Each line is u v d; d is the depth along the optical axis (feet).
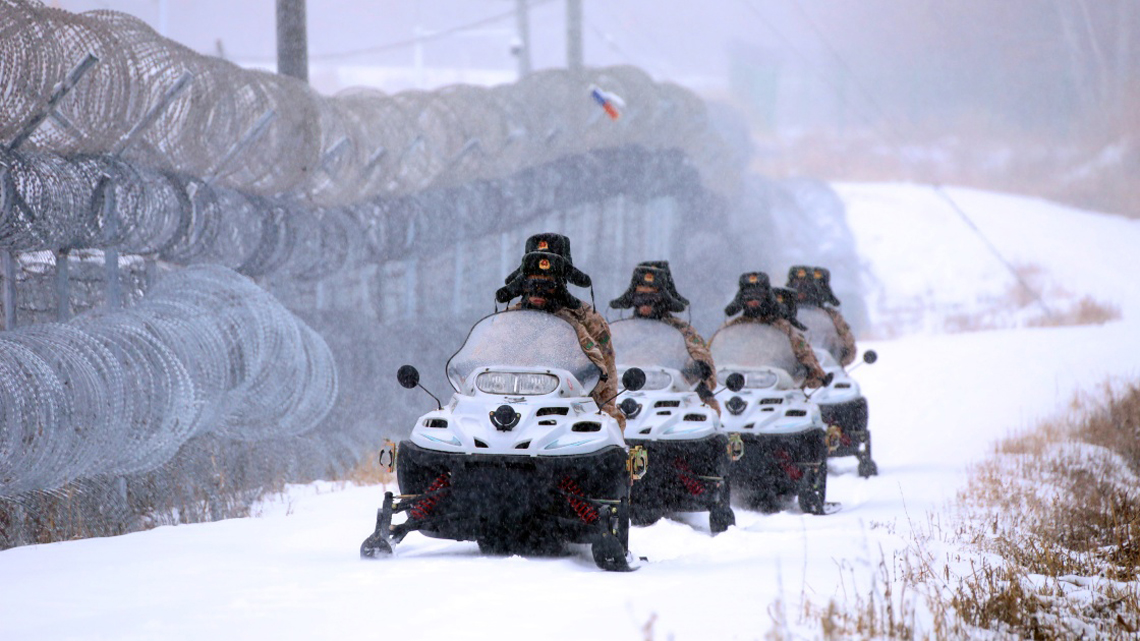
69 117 146.10
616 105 272.51
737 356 172.04
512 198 294.25
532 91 307.78
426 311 282.15
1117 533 135.23
